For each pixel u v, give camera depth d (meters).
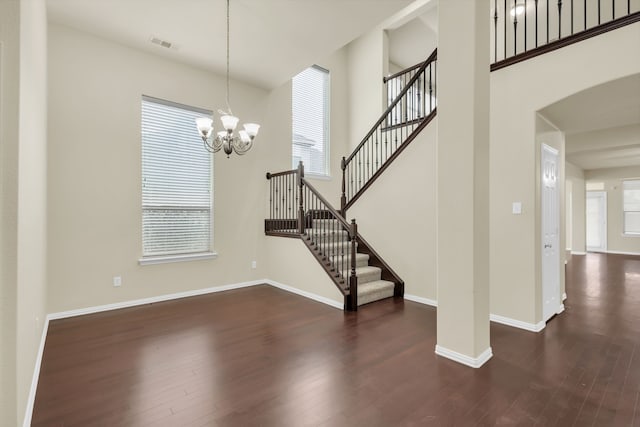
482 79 2.61
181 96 4.51
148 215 4.29
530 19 5.50
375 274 4.67
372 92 6.45
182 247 4.57
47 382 2.30
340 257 4.84
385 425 1.86
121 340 3.05
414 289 4.41
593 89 2.90
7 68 1.55
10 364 1.55
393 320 3.61
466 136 2.55
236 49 4.14
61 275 3.62
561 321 3.61
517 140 3.37
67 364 2.57
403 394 2.16
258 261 5.33
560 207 4.21
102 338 3.09
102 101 3.89
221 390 2.22
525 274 3.33
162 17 3.47
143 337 3.12
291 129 5.85
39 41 2.54
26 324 1.91
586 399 2.11
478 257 2.57
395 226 4.66
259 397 2.13
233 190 5.04
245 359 2.67
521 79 3.34
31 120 2.05
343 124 6.89
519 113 3.35
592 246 10.17
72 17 3.48
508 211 3.44
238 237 5.09
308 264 4.57
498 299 3.53
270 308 4.04
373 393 2.18
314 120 6.45
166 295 4.38
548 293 3.70
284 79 5.03
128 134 4.08
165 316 3.73
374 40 6.42
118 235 4.00
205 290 4.73
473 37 2.51
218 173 4.87
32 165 2.13
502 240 3.49
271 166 5.52
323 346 2.92
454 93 2.62
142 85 4.18
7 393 1.54
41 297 2.85
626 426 1.84
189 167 4.63
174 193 4.49
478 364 2.54
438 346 2.76
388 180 4.76
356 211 5.28
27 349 1.94
